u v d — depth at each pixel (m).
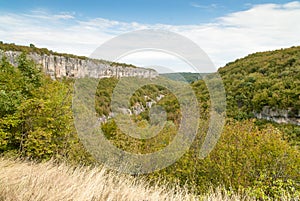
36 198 3.32
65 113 7.87
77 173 4.89
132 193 4.09
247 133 6.54
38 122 7.76
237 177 5.75
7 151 7.15
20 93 8.13
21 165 5.58
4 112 7.62
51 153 7.39
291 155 6.16
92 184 4.04
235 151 6.13
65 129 7.70
